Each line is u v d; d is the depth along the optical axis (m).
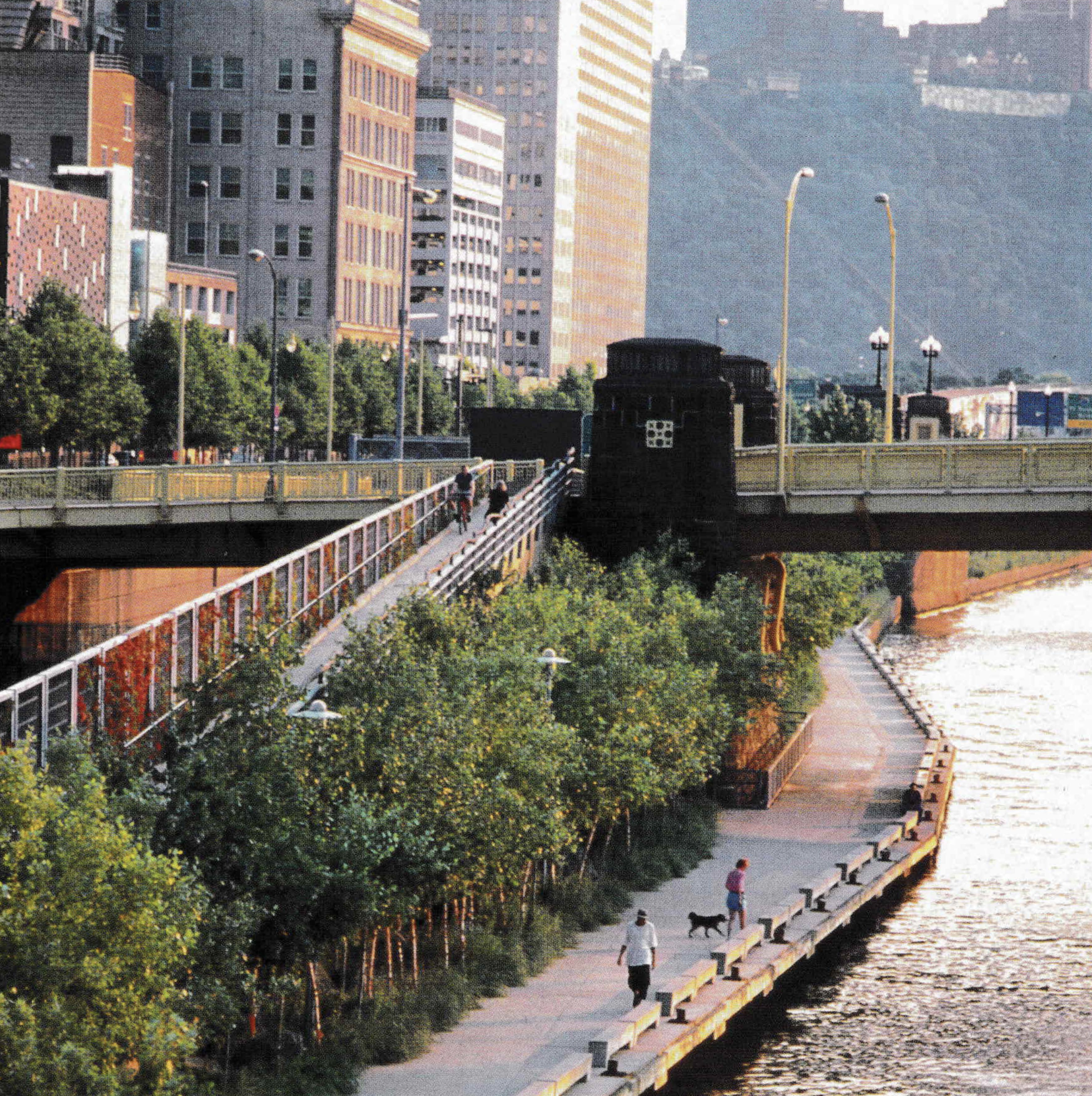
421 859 153.88
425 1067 161.88
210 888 133.38
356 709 156.25
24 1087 100.00
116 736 145.38
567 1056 166.75
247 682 144.88
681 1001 190.12
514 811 175.25
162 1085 109.25
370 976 171.88
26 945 104.56
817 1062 193.00
